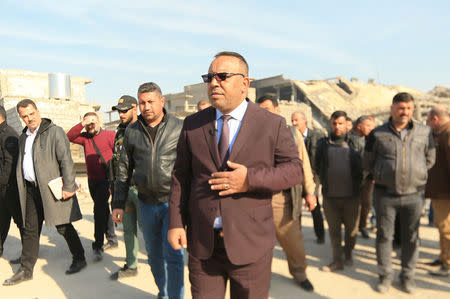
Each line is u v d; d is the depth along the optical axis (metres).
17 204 4.56
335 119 4.04
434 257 4.41
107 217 5.04
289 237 3.48
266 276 1.80
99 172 4.74
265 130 1.76
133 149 3.11
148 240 3.15
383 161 3.39
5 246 5.42
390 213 3.43
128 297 3.43
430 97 38.69
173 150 3.04
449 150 3.66
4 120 4.55
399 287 3.52
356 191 4.00
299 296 3.37
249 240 1.71
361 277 3.83
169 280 2.96
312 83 47.16
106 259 4.64
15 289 3.66
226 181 1.63
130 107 3.89
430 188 3.82
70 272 4.08
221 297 1.84
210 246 1.73
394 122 3.39
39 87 21.84
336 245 4.05
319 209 5.09
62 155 3.86
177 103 38.44
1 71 20.75
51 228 6.54
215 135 1.79
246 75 1.77
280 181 1.68
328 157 4.03
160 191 3.00
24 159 3.91
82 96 23.88
